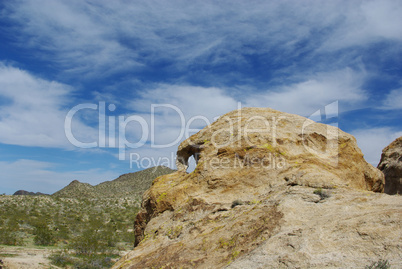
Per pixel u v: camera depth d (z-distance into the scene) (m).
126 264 12.16
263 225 10.72
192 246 11.44
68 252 31.19
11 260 23.70
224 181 15.52
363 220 9.28
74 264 26.25
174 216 14.84
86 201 83.31
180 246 11.86
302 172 14.30
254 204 13.05
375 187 18.92
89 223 53.12
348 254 8.25
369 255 8.08
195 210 14.38
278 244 9.23
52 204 73.75
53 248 33.00
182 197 15.98
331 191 12.30
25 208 61.78
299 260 8.32
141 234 18.36
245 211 12.50
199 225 12.98
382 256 7.91
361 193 11.89
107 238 38.97
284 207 11.21
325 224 9.59
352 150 17.84
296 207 11.24
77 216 60.34
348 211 10.39
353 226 9.12
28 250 29.92
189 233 12.70
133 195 98.38
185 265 10.42
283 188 13.68
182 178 17.64
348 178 16.56
